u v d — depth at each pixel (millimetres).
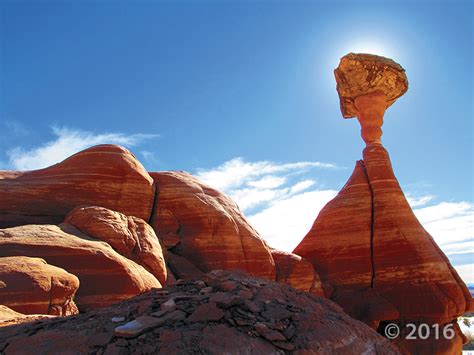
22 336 5402
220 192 23469
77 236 13398
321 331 5664
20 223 16547
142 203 19641
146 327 5020
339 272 24500
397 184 26203
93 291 11734
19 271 9523
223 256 20047
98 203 18391
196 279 7297
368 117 28297
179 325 5184
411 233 23891
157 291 6836
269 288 6836
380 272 23500
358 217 25391
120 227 15086
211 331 5016
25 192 17281
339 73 30016
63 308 9938
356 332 6316
